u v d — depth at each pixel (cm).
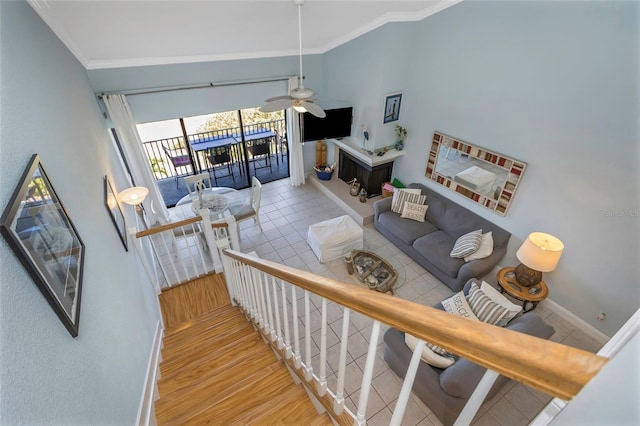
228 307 325
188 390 194
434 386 233
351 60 505
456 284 383
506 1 327
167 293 347
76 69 329
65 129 200
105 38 325
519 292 338
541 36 309
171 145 661
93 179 235
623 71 263
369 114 505
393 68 459
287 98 320
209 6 287
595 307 329
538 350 49
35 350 87
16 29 159
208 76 491
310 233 461
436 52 421
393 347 264
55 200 132
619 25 257
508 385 276
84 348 123
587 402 42
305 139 547
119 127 449
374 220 518
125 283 225
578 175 312
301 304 369
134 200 371
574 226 327
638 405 33
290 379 187
